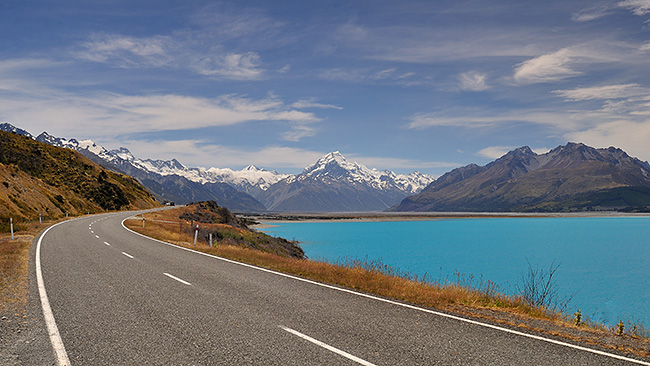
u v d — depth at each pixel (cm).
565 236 9806
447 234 10350
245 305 900
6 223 3416
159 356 585
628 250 6625
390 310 888
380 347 637
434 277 3766
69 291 1022
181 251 2036
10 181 5506
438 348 640
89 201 8588
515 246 7175
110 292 1015
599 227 14038
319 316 819
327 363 565
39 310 834
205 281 1196
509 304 1070
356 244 7394
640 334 859
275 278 1285
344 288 1148
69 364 554
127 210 9681
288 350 614
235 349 616
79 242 2348
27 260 1585
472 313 913
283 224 15100
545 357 614
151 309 851
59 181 8469
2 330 698
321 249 6550
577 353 639
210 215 8012
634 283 3841
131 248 2095
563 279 4034
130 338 662
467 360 591
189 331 701
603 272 4462
